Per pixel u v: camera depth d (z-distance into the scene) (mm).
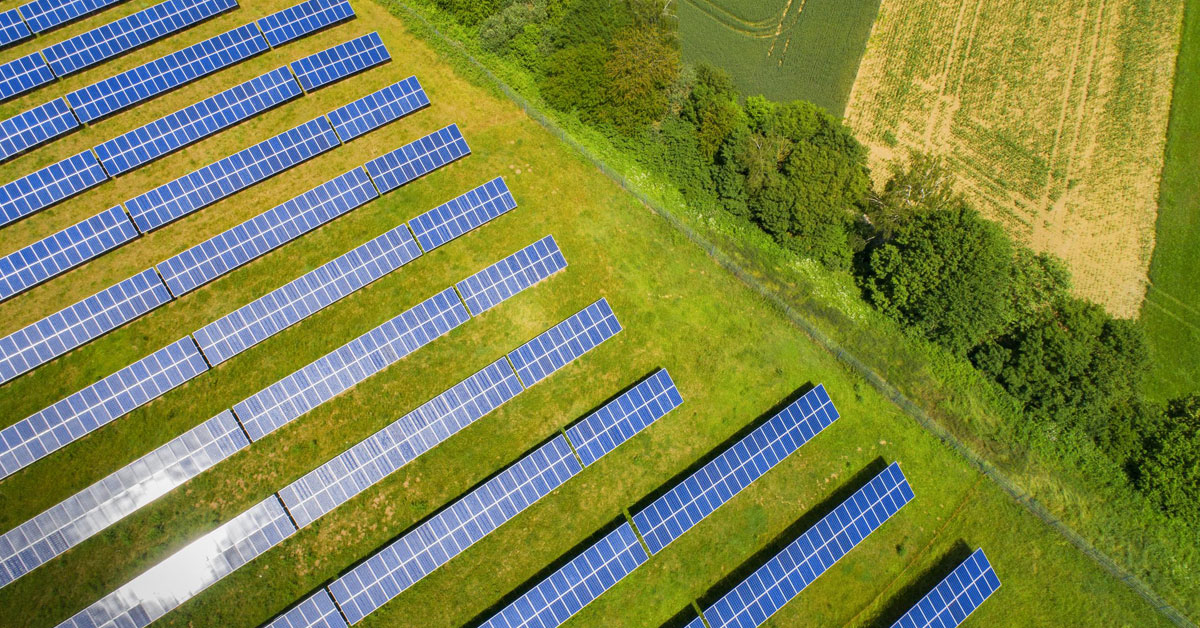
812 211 53688
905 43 69125
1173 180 63938
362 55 53156
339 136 50562
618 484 45375
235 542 39750
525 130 53750
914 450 49156
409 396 45375
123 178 48000
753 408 48500
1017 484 49562
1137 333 52750
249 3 54875
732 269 51812
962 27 69438
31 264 43969
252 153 48562
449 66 54844
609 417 44969
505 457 45000
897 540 46969
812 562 43938
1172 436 50969
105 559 39906
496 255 49531
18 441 40188
